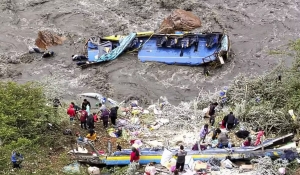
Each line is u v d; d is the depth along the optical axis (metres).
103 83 35.47
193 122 29.86
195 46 37.97
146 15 43.47
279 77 31.92
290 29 41.91
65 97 33.56
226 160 24.14
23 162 24.00
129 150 25.50
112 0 45.59
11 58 37.78
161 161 24.28
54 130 27.41
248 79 32.94
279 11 44.38
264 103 30.44
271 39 40.62
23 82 35.38
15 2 45.06
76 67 37.06
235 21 42.78
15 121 26.20
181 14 41.78
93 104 32.47
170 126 29.56
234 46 39.66
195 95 34.41
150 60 37.38
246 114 29.34
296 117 28.12
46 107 27.89
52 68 37.00
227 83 35.44
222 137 26.00
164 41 37.88
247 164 24.14
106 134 28.28
